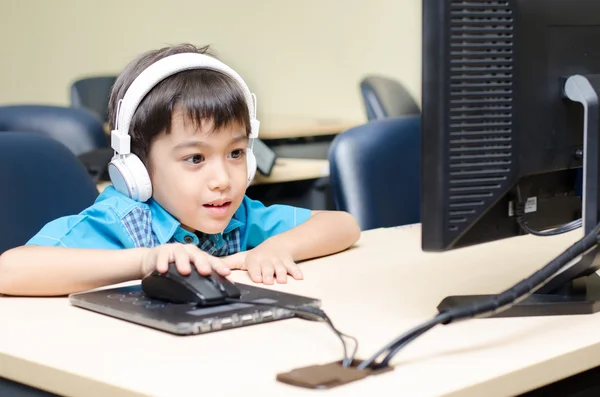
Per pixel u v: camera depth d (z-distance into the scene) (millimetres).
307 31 5270
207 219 1485
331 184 2025
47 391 938
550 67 1071
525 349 943
